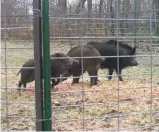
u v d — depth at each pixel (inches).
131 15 701.3
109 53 515.5
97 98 361.7
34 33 192.1
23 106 316.8
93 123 270.2
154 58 613.6
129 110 311.1
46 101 194.7
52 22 551.5
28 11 266.7
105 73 589.6
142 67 594.9
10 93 375.6
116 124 268.4
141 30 659.4
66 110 309.6
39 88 193.6
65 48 579.8
